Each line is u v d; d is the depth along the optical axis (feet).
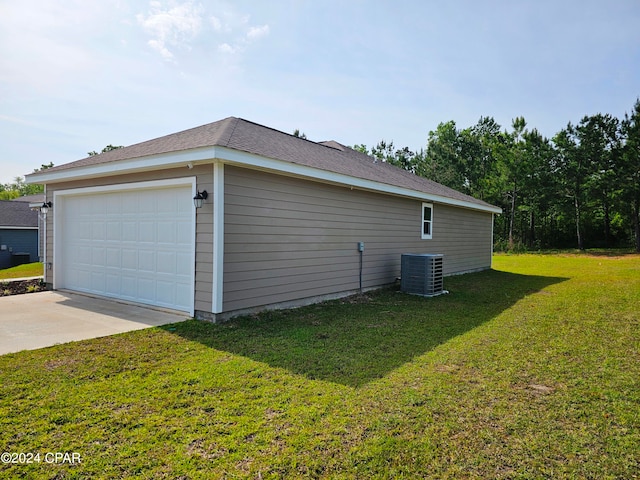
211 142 17.89
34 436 8.35
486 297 27.66
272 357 13.75
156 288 21.57
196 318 19.01
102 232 24.73
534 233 98.37
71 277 27.12
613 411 9.87
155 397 10.34
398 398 10.46
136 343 15.05
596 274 42.75
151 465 7.38
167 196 20.88
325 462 7.55
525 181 85.66
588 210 86.12
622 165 75.72
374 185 27.55
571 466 7.52
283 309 21.88
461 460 7.69
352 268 27.50
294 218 22.41
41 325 17.65
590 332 17.75
